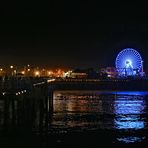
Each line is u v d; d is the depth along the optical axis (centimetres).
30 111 6222
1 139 5453
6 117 5306
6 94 5175
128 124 7950
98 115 9538
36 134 6041
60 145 5616
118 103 13200
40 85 7381
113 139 6188
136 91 16588
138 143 5975
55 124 7594
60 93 17638
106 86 16275
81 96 16138
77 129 7056
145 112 10481
